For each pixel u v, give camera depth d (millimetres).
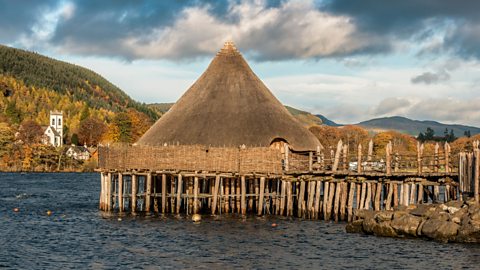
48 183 114750
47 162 174125
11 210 63594
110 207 58812
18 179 127500
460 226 40344
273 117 62656
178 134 61250
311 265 35062
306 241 42219
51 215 58312
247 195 55344
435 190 47531
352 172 49000
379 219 44000
